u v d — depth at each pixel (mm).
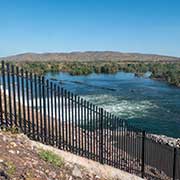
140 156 12602
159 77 90812
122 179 8719
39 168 5684
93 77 91625
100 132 8867
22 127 6965
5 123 6629
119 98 45500
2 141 5910
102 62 198125
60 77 88125
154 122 29922
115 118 9758
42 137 7086
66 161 6918
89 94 48438
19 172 5133
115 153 9898
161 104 41094
